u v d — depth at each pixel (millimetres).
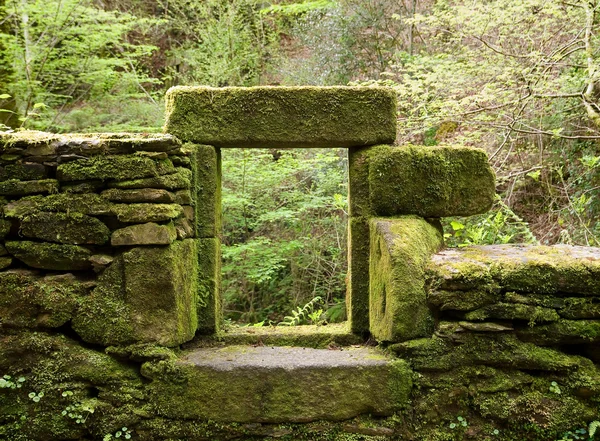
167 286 2271
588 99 4176
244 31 7992
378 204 2602
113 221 2279
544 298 2211
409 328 2271
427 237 2492
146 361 2264
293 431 2232
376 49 6984
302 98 2584
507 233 4914
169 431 2232
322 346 2633
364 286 2650
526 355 2195
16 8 5902
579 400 2178
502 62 4602
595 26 4477
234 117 2576
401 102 4449
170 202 2314
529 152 5484
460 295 2229
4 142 2279
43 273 2318
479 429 2213
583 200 4523
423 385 2240
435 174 2604
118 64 6855
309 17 7977
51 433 2230
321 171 6156
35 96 6211
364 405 2229
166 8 8234
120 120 6785
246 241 5715
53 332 2303
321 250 5801
